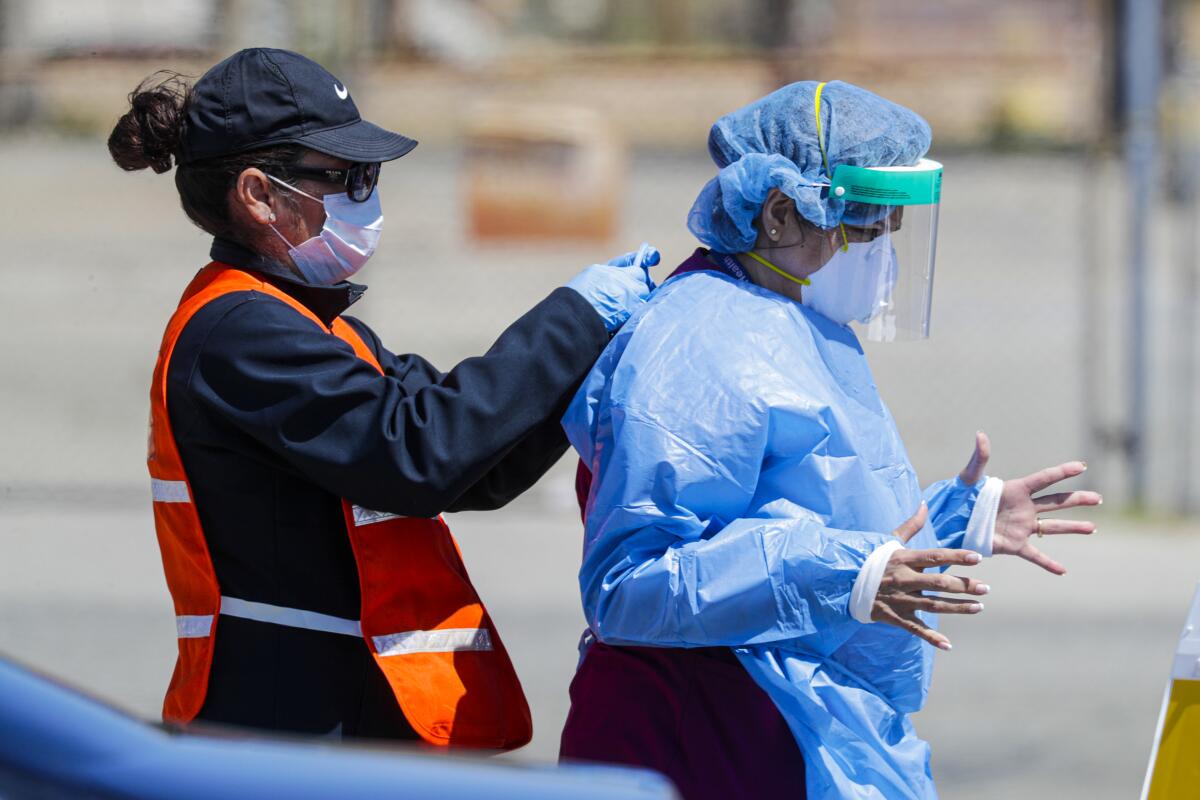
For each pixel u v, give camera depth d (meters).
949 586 7.24
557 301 8.23
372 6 46.78
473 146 29.53
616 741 8.08
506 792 5.48
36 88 38.50
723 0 76.88
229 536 8.09
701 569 7.50
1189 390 27.59
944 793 15.19
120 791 5.28
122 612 19.89
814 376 7.95
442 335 38.28
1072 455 28.36
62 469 26.70
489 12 74.88
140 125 8.25
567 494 25.39
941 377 34.91
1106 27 26.31
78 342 37.59
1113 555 22.98
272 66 8.16
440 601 8.42
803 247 8.23
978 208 59.31
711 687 8.01
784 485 7.87
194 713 8.12
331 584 8.15
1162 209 39.53
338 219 8.31
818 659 8.04
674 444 7.64
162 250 50.25
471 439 7.84
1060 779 15.52
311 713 8.02
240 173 8.11
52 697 5.54
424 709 8.08
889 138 8.08
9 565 21.62
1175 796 8.01
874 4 66.69
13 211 55.38
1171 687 8.05
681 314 7.98
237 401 7.82
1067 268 48.62
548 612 20.23
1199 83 28.67
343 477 7.77
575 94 56.88
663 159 61.47
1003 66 48.75
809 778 7.98
